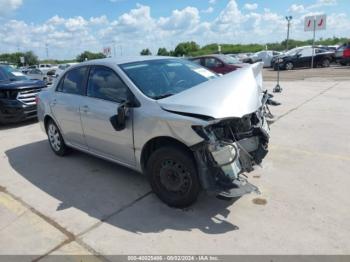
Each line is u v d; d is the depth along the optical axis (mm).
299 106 8555
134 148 3801
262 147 3643
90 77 4508
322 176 4152
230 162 3119
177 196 3516
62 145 5414
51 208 3783
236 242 2947
